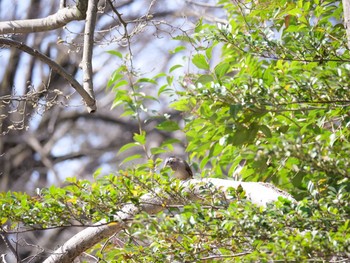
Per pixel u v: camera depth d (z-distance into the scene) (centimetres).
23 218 1001
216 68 1202
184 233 905
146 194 1019
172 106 1223
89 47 1195
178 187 994
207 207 981
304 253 841
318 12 1242
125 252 1009
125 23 1288
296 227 892
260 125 1126
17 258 1032
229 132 1138
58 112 2644
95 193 980
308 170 916
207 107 1151
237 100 1020
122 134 2670
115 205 983
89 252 1149
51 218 996
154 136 2614
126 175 979
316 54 1113
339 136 1055
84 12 1265
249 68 1189
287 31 1185
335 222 892
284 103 1007
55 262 1105
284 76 1060
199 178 1056
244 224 891
